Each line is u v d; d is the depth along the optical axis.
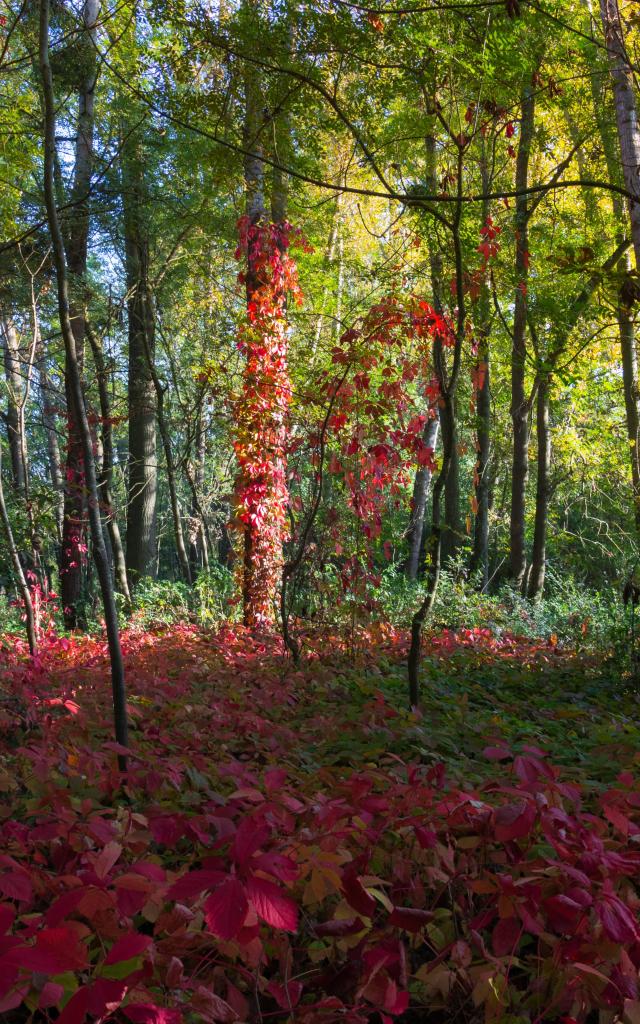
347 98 7.39
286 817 2.42
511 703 6.28
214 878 1.59
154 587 13.02
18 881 1.74
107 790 3.09
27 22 8.31
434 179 10.55
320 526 7.70
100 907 1.80
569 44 8.55
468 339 6.49
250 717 4.74
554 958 2.05
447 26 5.43
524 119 11.97
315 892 2.00
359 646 7.55
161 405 13.73
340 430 7.17
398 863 2.32
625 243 11.68
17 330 16.11
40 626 10.77
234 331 14.24
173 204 12.31
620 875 2.21
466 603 12.42
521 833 2.09
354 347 6.46
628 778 2.64
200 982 1.99
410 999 2.18
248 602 10.05
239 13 6.88
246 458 9.72
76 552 12.62
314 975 2.20
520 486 14.80
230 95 7.29
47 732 4.12
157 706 5.30
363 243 17.84
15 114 10.02
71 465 12.09
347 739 4.47
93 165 11.87
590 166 14.13
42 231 10.73
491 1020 1.98
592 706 6.45
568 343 13.70
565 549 20.97
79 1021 1.46
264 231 9.36
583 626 11.23
